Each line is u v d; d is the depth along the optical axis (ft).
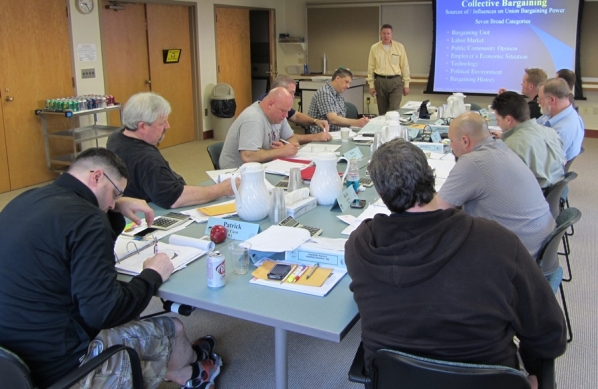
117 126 19.94
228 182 8.71
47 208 5.13
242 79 28.89
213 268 5.69
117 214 6.63
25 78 17.65
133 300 5.35
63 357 5.15
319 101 16.46
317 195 8.25
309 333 4.94
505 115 10.39
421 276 4.19
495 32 25.79
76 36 19.22
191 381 7.05
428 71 28.14
